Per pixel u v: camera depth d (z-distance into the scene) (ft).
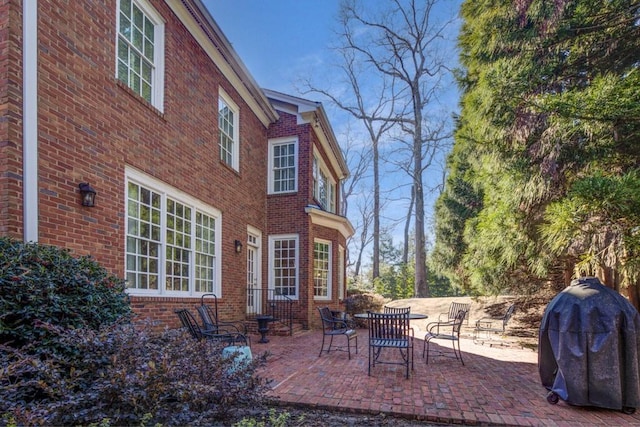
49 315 10.85
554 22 18.12
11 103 12.92
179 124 22.80
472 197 45.09
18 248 11.27
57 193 14.30
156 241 20.35
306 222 36.35
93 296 12.15
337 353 22.79
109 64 17.21
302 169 37.14
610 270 20.16
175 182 22.15
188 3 22.98
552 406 13.32
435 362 20.58
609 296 13.33
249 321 30.58
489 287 31.58
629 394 12.50
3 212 12.64
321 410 13.19
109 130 16.99
